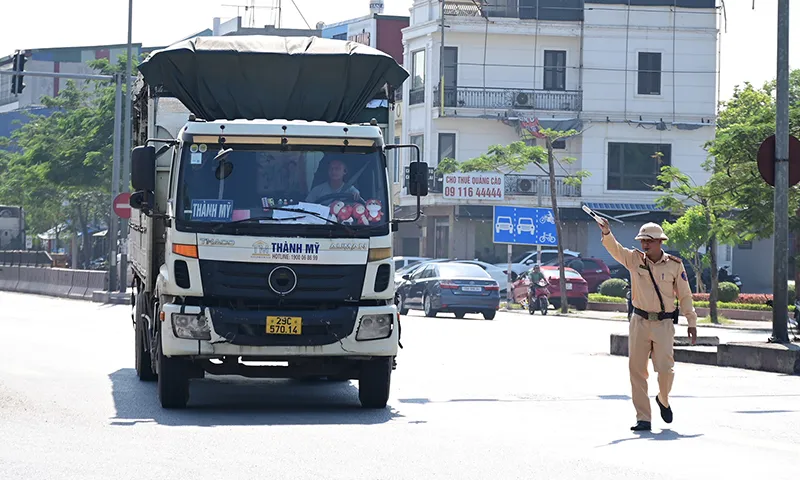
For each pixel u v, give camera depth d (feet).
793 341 104.78
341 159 65.72
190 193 64.08
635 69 297.53
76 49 529.04
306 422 60.49
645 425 57.57
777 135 94.17
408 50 306.35
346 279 64.13
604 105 296.92
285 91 73.56
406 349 113.60
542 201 293.84
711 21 299.38
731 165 175.42
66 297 239.91
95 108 304.30
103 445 51.29
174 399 65.67
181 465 46.06
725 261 313.12
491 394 74.59
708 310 205.87
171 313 63.16
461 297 177.68
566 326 162.61
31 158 298.35
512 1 298.97
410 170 68.18
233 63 72.59
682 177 193.77
